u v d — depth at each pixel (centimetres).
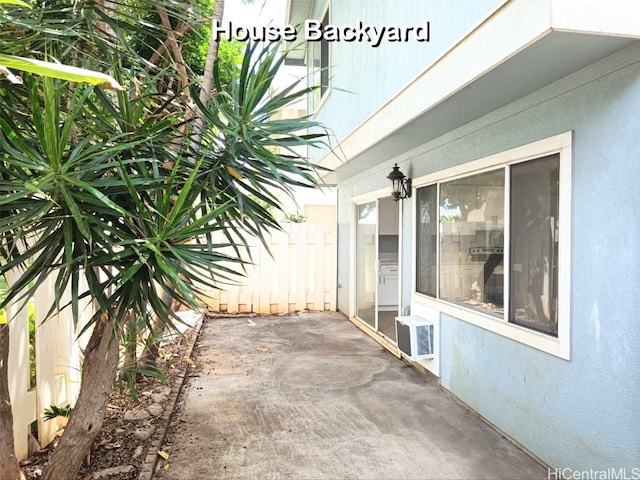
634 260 250
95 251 195
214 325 802
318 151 818
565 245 298
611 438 264
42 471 257
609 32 232
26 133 196
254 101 247
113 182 189
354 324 811
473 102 348
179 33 294
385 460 325
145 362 467
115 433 353
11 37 200
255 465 317
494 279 382
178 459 325
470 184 420
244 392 465
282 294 926
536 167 331
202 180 249
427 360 496
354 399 445
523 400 341
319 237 946
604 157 269
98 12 238
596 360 275
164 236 195
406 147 532
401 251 583
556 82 304
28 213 170
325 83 720
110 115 241
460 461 324
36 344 309
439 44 357
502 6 264
